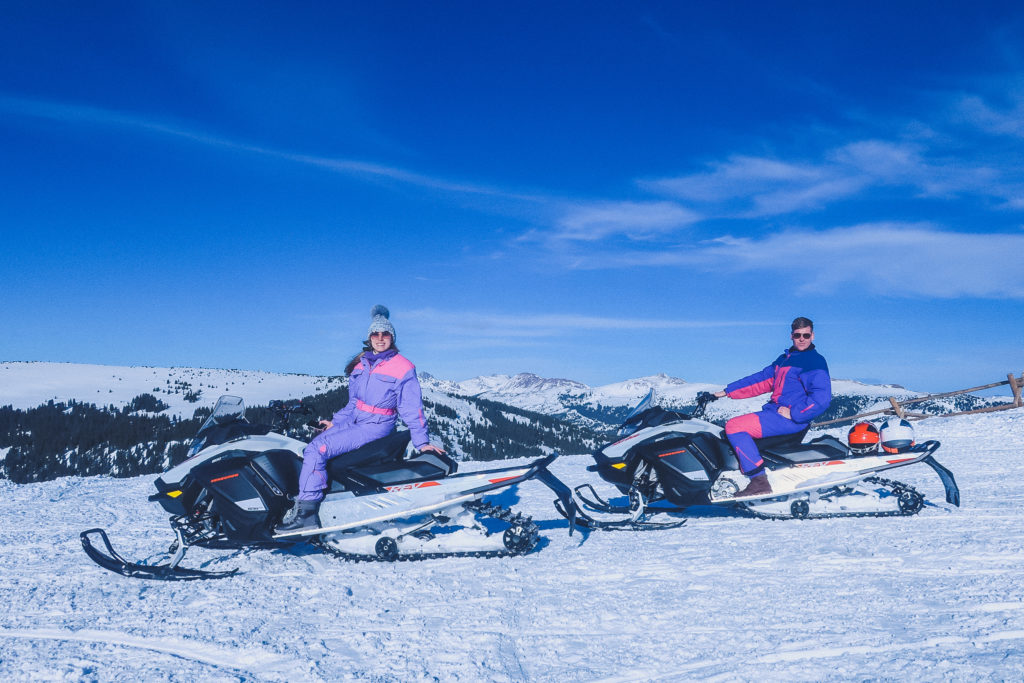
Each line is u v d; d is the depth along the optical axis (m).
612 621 3.28
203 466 4.56
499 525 5.47
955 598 3.39
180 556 4.35
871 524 5.25
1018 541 4.48
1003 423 12.80
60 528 5.95
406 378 4.70
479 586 3.93
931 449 5.54
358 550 4.60
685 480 5.65
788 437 5.67
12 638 3.16
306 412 4.94
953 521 5.22
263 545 4.86
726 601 3.51
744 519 5.72
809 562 4.20
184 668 2.73
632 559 4.46
